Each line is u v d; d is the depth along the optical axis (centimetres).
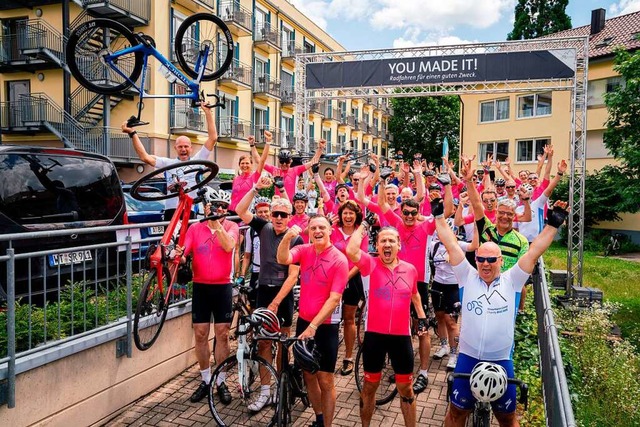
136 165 2077
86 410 437
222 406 473
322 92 1505
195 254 510
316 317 399
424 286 566
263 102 2939
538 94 2455
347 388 550
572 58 1131
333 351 419
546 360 429
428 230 566
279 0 3097
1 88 2169
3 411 360
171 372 559
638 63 1107
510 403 362
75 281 506
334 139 4025
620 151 1135
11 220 484
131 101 2056
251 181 673
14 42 2069
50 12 2034
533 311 793
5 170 496
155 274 475
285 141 3189
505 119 2591
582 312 844
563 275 1177
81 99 2025
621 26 2464
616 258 1838
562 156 2362
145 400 507
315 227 420
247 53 2777
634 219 2070
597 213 2028
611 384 605
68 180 556
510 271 379
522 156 2547
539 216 804
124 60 614
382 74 1255
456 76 1209
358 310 634
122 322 478
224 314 514
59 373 409
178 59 530
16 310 411
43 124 1967
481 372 322
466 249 539
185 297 596
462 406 368
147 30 2055
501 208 510
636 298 1158
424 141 4719
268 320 418
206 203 509
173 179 524
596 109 2283
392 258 416
